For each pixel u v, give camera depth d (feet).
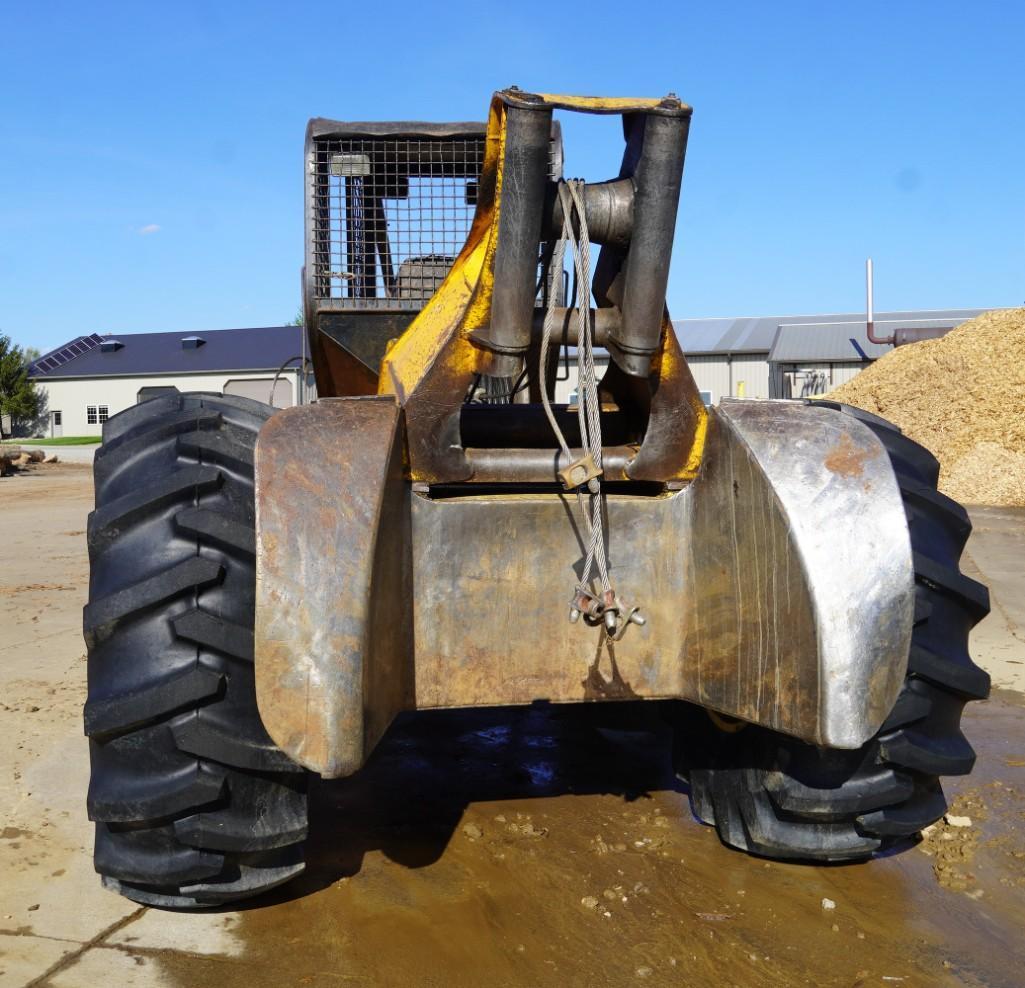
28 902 8.52
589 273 7.72
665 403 8.40
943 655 8.16
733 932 8.11
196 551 7.57
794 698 7.55
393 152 12.90
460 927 8.13
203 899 7.91
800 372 98.94
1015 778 11.66
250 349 170.50
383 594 7.52
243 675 7.47
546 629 8.50
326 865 9.23
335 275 12.78
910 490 8.57
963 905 8.59
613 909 8.45
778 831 8.75
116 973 7.45
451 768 11.97
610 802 10.88
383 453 7.47
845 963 7.69
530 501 8.39
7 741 12.53
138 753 7.36
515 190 7.39
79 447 116.16
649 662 8.72
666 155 7.46
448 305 8.16
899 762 8.09
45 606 21.29
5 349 174.81
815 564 7.40
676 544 8.68
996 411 43.29
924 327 100.99
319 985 7.33
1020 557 27.07
